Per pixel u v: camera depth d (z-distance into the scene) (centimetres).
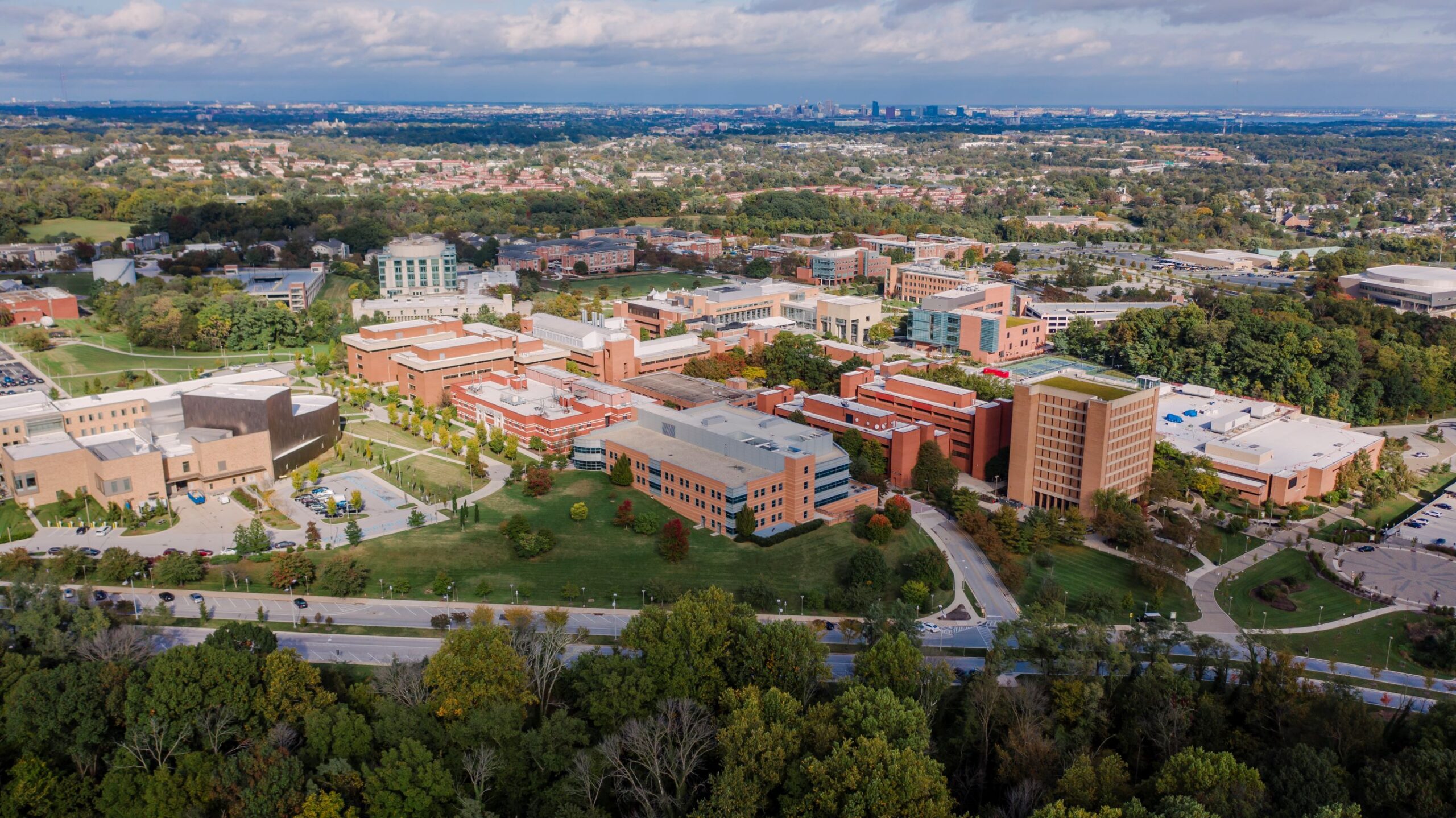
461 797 14925
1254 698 18550
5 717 16450
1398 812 14888
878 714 16350
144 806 14850
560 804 15188
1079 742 17262
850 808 14125
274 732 15762
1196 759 15150
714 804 14688
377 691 17688
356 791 14912
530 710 17775
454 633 18100
